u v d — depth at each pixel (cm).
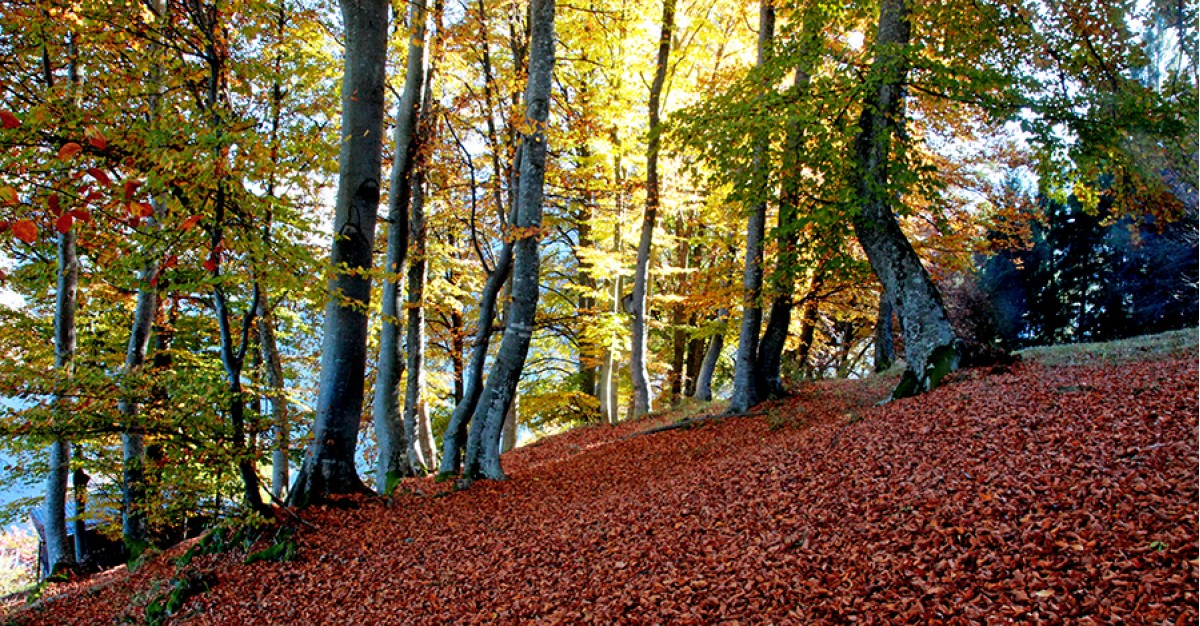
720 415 1431
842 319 2122
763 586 505
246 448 751
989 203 1611
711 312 1897
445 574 721
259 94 874
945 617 407
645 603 530
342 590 720
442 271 1580
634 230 1766
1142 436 554
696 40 1661
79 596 884
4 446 725
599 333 1667
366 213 967
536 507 952
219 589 755
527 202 1108
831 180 1017
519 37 1356
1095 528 442
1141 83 1086
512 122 1142
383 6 967
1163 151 1026
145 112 724
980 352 1023
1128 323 1802
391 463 1217
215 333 1563
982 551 461
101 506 1284
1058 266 1955
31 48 742
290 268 725
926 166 947
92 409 686
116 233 764
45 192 514
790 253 1196
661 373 2542
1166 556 392
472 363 1244
